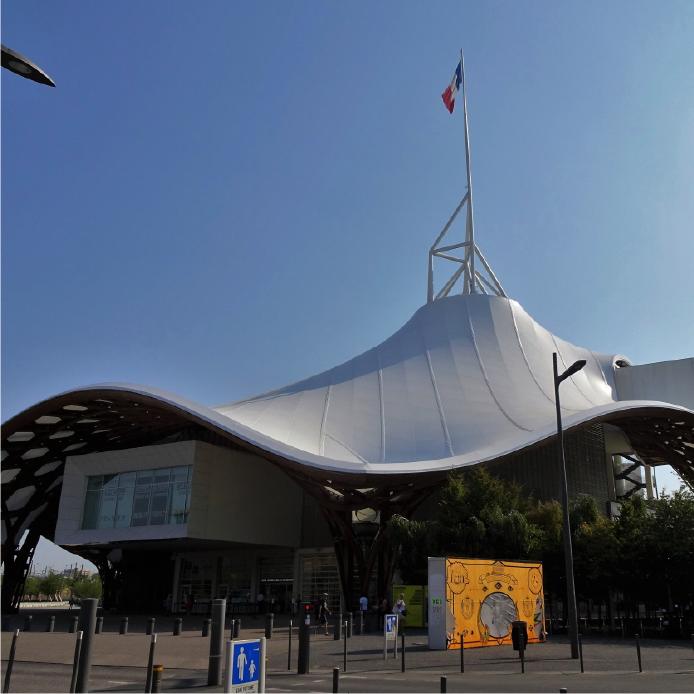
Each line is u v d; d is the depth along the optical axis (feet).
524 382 144.25
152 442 178.29
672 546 94.53
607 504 171.63
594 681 46.21
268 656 60.29
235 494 140.05
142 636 84.23
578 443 167.73
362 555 117.39
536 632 76.33
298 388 144.05
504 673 50.80
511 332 160.04
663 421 144.25
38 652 64.13
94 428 158.20
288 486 153.07
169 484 135.64
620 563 98.22
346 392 136.87
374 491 114.11
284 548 152.56
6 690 40.45
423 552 97.71
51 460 167.22
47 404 134.72
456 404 131.44
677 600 103.24
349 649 66.54
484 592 71.20
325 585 146.51
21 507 171.53
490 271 176.14
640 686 43.37
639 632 95.71
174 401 118.62
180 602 169.37
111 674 49.75
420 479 110.83
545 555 104.78
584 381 170.50
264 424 121.90
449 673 50.52
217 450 137.90
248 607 152.76
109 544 149.69
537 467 150.41
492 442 116.57
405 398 133.08
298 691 40.68
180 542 142.72
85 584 319.06
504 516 97.40
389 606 98.99
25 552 173.58
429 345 153.38
